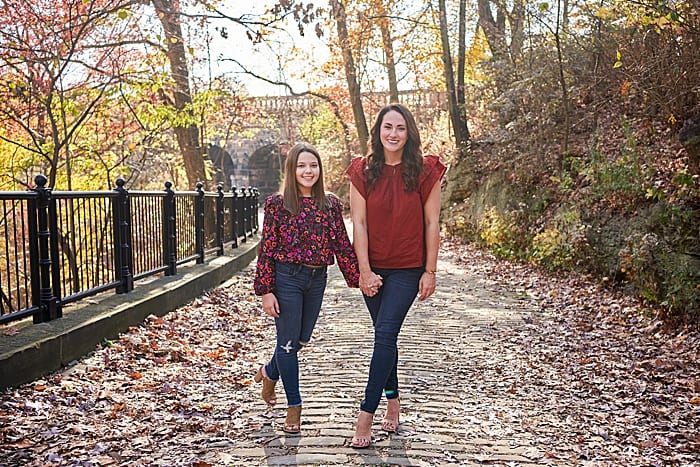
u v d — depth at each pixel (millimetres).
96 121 12633
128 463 3492
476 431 4141
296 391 3965
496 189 16688
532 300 9375
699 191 8188
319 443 3807
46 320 5426
